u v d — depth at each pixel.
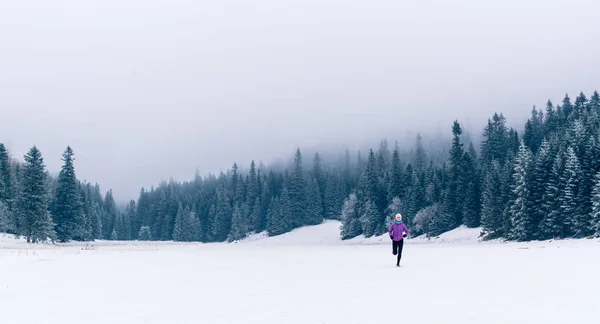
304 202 115.69
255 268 17.28
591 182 51.59
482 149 95.81
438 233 76.19
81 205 68.88
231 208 125.12
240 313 8.12
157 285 12.30
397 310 8.04
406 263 18.53
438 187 84.38
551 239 53.50
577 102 102.19
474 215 73.06
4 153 72.12
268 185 132.62
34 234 57.72
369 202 94.75
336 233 104.31
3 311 8.53
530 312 7.65
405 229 16.98
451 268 15.82
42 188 58.97
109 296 10.34
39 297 10.23
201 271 16.22
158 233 132.12
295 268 17.08
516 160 60.59
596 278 12.09
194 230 125.94
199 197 142.00
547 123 99.75
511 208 57.84
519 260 18.33
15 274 15.01
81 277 14.28
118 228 133.38
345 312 7.96
